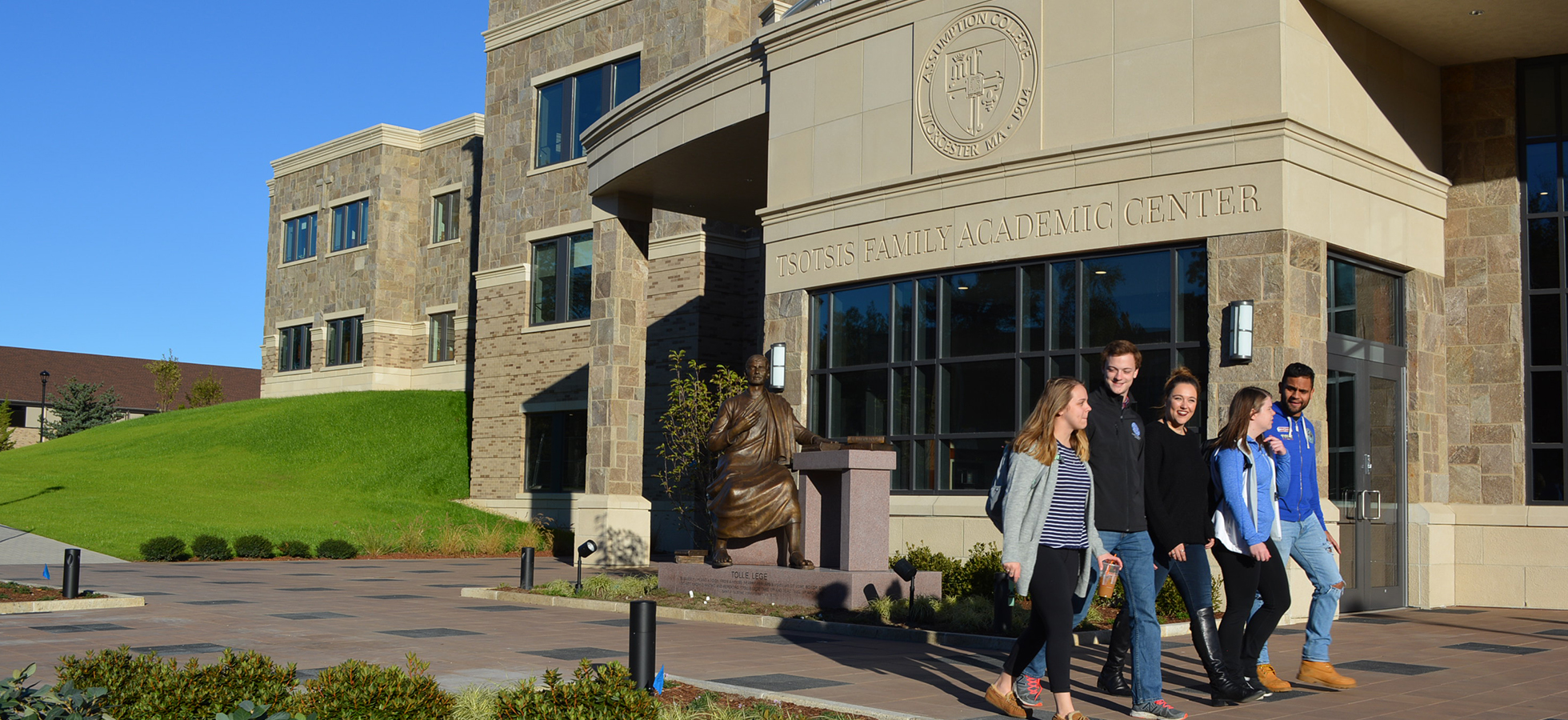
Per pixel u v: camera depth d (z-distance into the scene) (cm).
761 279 2856
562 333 3066
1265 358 1211
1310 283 1243
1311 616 834
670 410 2128
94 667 618
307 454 3566
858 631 1132
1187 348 1289
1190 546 746
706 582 1408
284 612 1312
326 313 4409
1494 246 1459
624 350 2164
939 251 1502
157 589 1641
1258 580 775
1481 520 1440
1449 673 893
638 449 2167
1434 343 1455
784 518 1365
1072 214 1378
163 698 588
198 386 6366
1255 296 1226
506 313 3231
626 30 2883
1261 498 770
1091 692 807
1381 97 1389
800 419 1648
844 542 1294
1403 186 1404
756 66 1784
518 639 1068
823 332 1655
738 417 1422
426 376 4100
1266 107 1248
